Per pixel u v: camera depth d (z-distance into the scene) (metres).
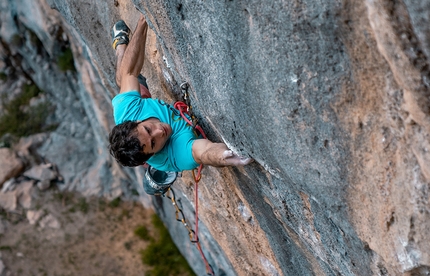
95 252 10.41
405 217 1.98
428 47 1.45
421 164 1.76
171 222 9.63
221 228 5.18
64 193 11.12
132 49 3.15
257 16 2.01
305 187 2.46
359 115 1.92
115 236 10.63
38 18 8.67
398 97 1.73
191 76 2.88
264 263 4.79
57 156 11.33
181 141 2.95
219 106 2.71
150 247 10.28
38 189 11.09
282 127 2.26
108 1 4.05
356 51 1.76
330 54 1.85
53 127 11.61
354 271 2.79
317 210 2.65
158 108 3.03
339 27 1.75
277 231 3.69
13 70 11.89
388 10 1.48
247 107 2.43
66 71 10.12
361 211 2.23
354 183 2.15
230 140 2.85
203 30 2.43
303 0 1.79
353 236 2.44
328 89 1.95
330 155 2.15
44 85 11.60
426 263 2.05
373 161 1.99
